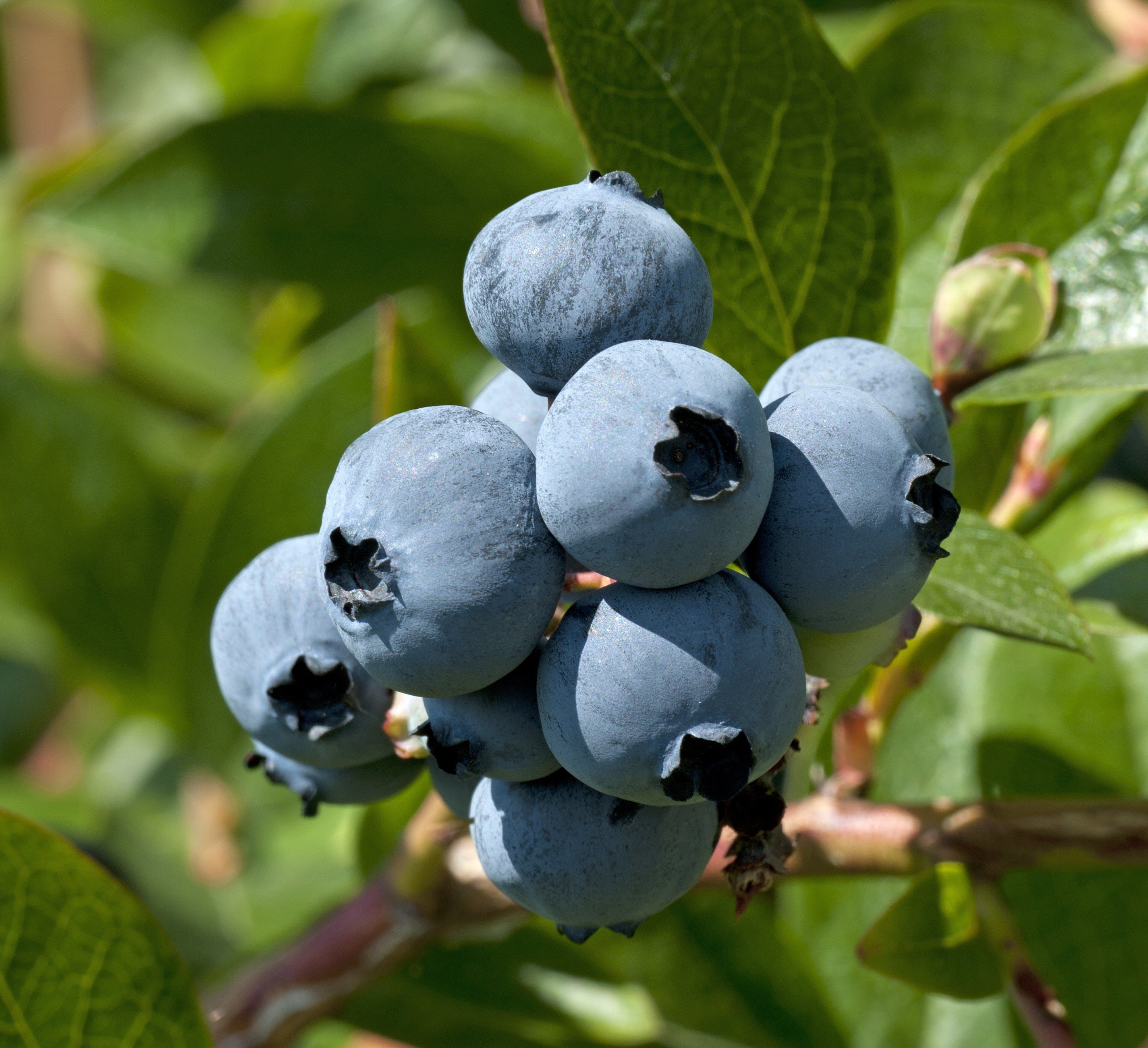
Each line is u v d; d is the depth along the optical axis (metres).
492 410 0.32
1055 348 0.35
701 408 0.30
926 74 0.41
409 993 0.39
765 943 0.41
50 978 0.34
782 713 0.30
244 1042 0.36
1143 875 0.40
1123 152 0.36
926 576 0.31
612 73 0.34
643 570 0.30
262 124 0.47
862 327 0.35
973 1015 0.43
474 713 0.31
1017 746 0.43
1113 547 0.36
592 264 0.31
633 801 0.31
